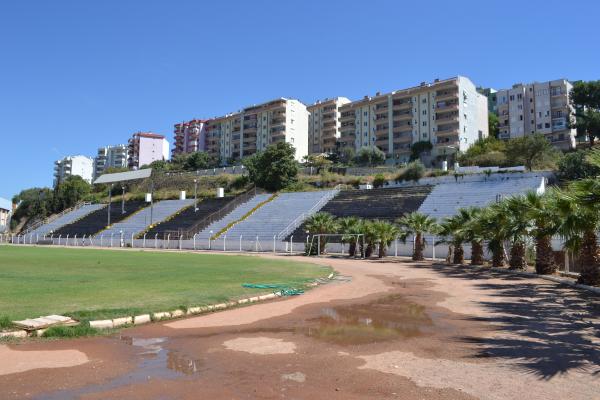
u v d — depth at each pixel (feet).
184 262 101.91
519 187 164.35
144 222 237.25
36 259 107.14
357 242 141.18
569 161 178.40
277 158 272.10
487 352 26.21
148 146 571.69
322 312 40.47
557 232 67.05
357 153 319.06
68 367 23.04
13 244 244.01
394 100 349.82
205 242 189.26
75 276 66.18
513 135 353.92
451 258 124.77
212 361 24.27
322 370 22.58
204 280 62.85
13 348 26.81
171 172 339.16
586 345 27.91
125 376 21.62
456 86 316.60
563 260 82.99
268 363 23.85
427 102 330.13
